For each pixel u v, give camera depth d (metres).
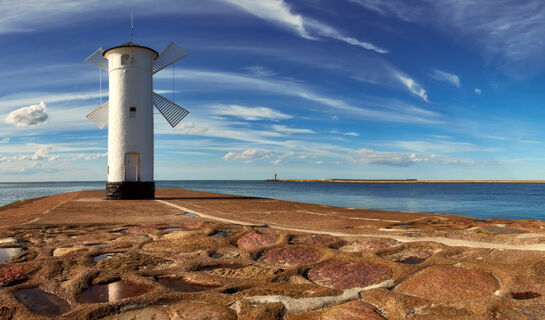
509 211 25.02
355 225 8.65
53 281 4.09
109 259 5.17
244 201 17.47
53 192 53.97
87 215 10.98
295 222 9.28
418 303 3.29
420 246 5.95
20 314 3.10
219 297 3.48
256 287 3.86
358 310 3.13
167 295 3.47
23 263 4.87
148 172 19.84
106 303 3.28
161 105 23.28
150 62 20.33
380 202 32.28
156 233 7.40
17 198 39.12
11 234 7.35
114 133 19.34
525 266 4.33
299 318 2.98
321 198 38.78
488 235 6.68
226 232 7.68
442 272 4.24
